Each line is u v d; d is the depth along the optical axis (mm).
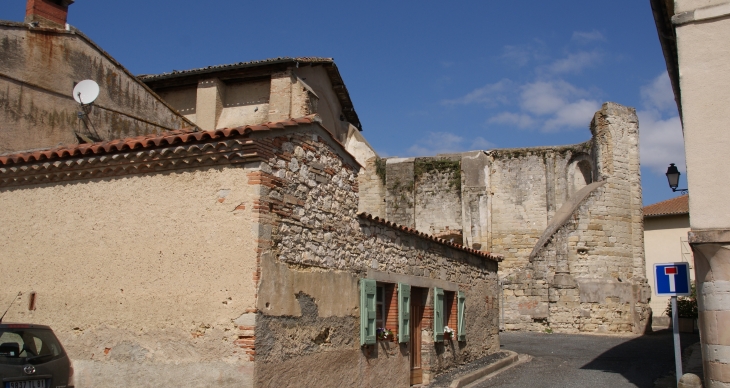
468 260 16984
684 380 9867
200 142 8672
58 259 9484
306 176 9742
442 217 34250
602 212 28453
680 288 10445
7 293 9711
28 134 14469
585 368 16000
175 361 8438
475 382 14203
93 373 8867
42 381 8289
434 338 14078
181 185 8898
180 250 8719
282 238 8930
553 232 28141
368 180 35531
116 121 16641
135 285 8898
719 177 9156
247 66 21609
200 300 8469
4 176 10008
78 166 9430
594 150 30500
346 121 27906
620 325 27031
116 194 9297
